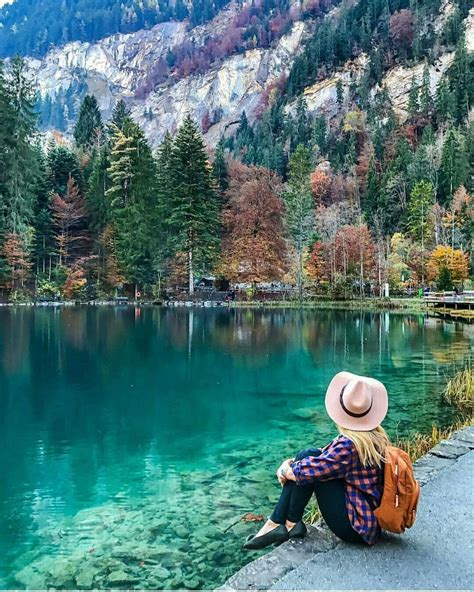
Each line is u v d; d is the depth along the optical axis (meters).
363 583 2.51
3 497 5.17
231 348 16.81
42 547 4.06
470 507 3.45
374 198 69.69
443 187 67.75
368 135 95.19
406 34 113.44
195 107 173.00
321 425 8.02
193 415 8.66
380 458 2.77
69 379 11.68
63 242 47.09
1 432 7.65
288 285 49.88
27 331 21.27
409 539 2.98
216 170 60.62
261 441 7.19
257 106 143.50
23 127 42.34
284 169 96.25
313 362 14.09
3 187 40.06
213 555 3.87
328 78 121.12
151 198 47.59
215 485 5.45
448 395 9.48
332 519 2.86
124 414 8.70
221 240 49.16
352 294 44.88
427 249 52.62
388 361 14.20
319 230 55.84
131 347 16.89
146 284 45.56
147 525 4.44
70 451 6.75
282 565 2.72
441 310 30.86
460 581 2.52
